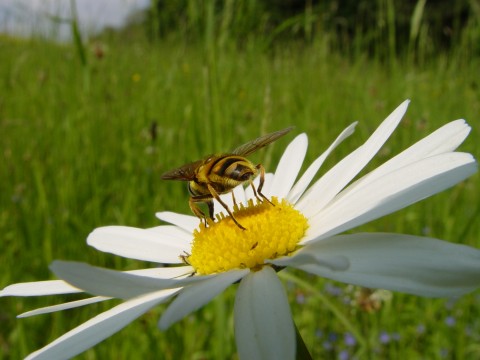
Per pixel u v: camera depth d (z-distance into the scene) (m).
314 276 0.11
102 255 0.11
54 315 0.10
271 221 0.05
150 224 0.12
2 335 0.10
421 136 0.14
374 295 0.09
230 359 0.09
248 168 0.06
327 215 0.05
